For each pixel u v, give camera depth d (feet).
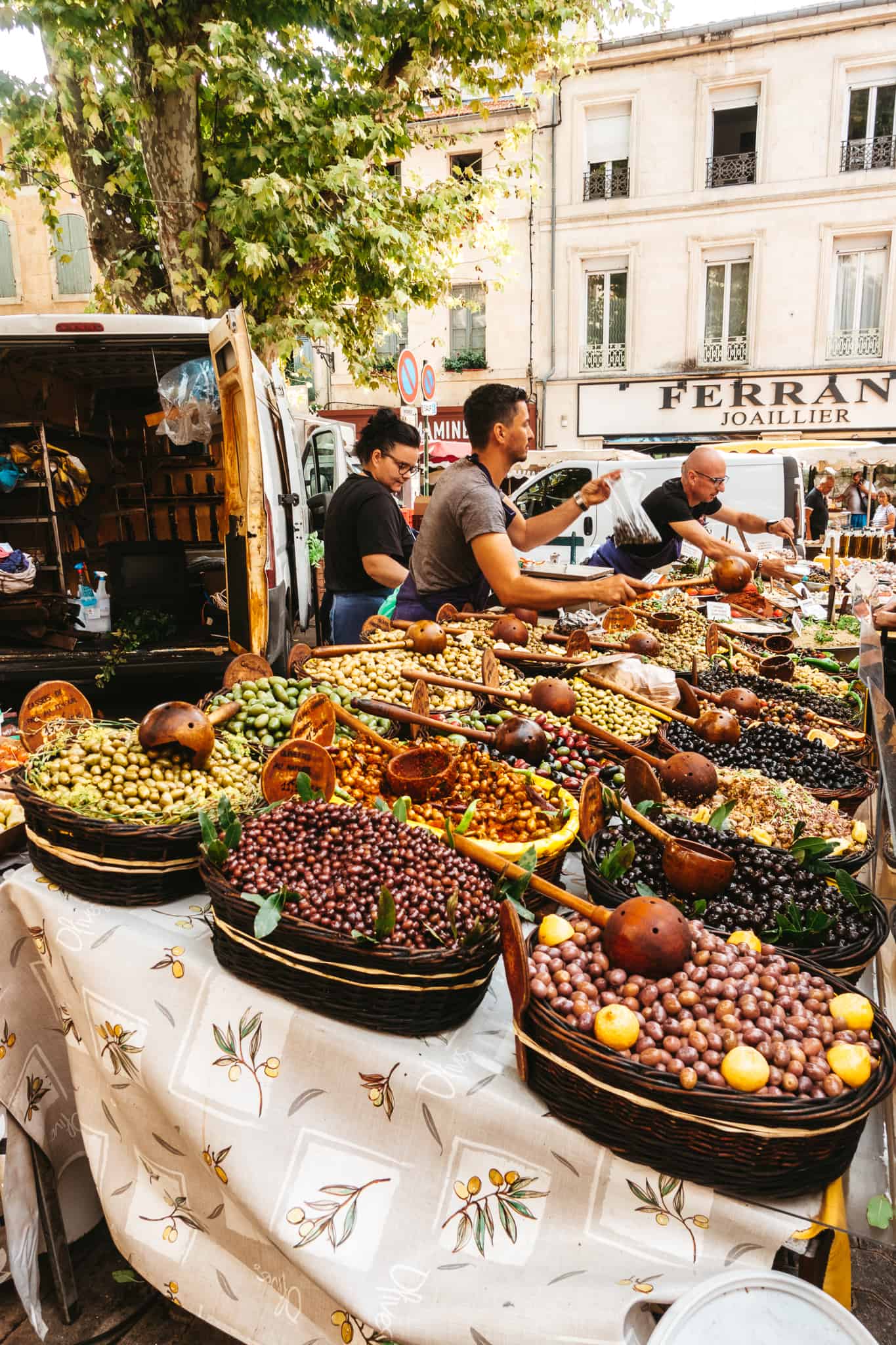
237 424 15.30
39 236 56.24
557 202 64.80
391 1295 4.61
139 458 22.44
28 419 19.42
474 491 10.25
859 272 61.41
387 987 4.77
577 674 10.40
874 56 57.36
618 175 64.03
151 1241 5.90
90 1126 6.23
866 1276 7.41
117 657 15.81
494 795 6.85
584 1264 4.31
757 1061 3.98
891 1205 4.11
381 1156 4.90
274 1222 4.97
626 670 10.29
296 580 20.62
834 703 11.63
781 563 15.89
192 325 15.72
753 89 60.44
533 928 5.83
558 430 68.28
